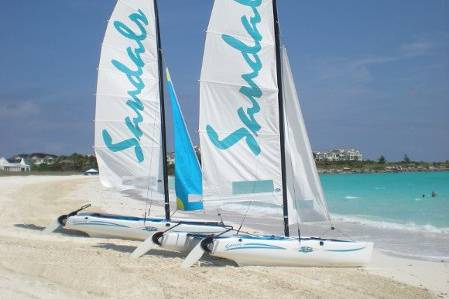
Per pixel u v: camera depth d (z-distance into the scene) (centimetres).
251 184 1343
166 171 1633
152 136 1642
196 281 1099
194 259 1230
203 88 1340
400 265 1384
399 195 4200
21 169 12781
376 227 2181
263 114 1336
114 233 1616
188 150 1497
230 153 1348
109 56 1652
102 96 1650
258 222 2316
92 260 1256
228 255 1245
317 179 1330
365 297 1043
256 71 1334
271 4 1327
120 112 1656
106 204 3038
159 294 991
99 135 1656
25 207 2633
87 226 1638
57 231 1761
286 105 1335
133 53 1652
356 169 12888
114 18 1653
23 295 932
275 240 1263
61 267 1162
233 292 1024
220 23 1335
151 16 1642
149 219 1614
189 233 1344
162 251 1427
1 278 1048
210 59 1338
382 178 8662
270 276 1171
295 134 1330
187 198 1488
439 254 1552
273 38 1332
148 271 1169
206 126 1344
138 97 1647
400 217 2586
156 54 1641
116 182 1662
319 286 1105
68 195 3769
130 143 1650
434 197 3872
